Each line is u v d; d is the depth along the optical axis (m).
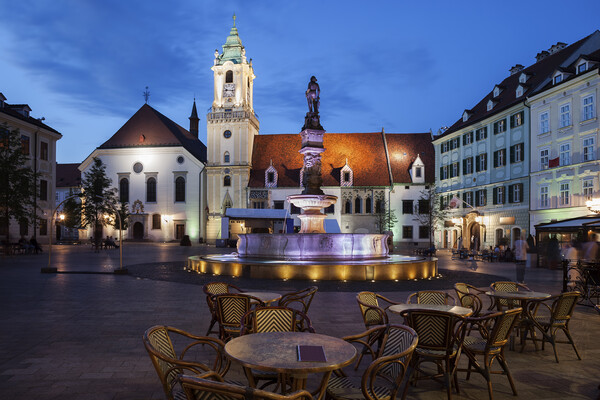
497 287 9.43
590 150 31.66
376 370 4.25
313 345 4.52
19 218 33.50
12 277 18.48
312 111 20.88
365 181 62.94
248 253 21.11
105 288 15.14
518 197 39.56
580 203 32.38
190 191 64.56
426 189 60.91
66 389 5.75
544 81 37.91
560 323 7.48
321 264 16.77
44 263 25.97
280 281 16.31
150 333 4.56
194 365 4.21
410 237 61.72
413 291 14.35
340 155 66.12
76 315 10.50
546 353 7.73
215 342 5.14
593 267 13.36
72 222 49.22
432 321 5.57
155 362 4.26
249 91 68.88
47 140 49.41
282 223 57.41
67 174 85.88
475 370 5.79
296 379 4.04
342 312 10.90
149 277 18.38
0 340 8.17
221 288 8.58
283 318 5.96
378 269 16.73
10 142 32.94
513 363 7.14
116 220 46.31
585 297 12.70
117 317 10.27
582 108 32.41
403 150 66.00
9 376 6.22
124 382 6.02
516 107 39.75
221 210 63.69
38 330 8.96
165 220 64.50
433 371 6.68
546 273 22.39
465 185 49.00
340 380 4.95
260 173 65.38
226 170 63.88
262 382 5.95
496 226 42.84
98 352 7.42
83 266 23.77
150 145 65.44
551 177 35.31
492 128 44.00
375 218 62.28
